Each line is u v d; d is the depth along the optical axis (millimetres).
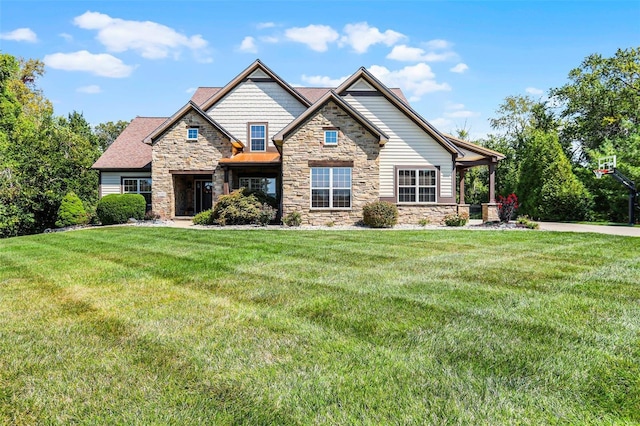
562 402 2885
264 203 18578
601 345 3904
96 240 13000
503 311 4980
